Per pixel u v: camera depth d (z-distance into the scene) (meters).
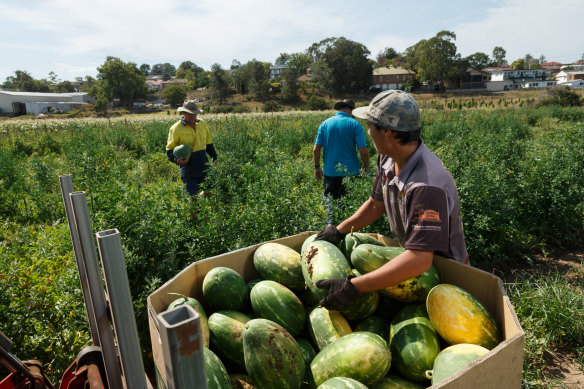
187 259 4.29
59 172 11.02
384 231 5.02
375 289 2.13
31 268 4.03
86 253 1.59
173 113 98.00
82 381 1.88
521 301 4.30
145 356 3.41
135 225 4.30
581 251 6.30
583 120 26.36
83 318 3.43
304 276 2.54
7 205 8.44
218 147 13.27
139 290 3.75
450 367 1.83
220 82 115.12
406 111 2.15
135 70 123.62
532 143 13.59
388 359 1.97
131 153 16.31
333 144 6.59
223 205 5.46
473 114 29.31
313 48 127.69
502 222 6.09
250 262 2.90
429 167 2.21
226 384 1.95
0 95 95.62
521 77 135.88
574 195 6.81
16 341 3.24
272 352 1.93
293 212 5.06
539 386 3.36
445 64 117.06
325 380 2.01
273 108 94.31
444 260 2.51
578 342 3.97
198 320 0.90
